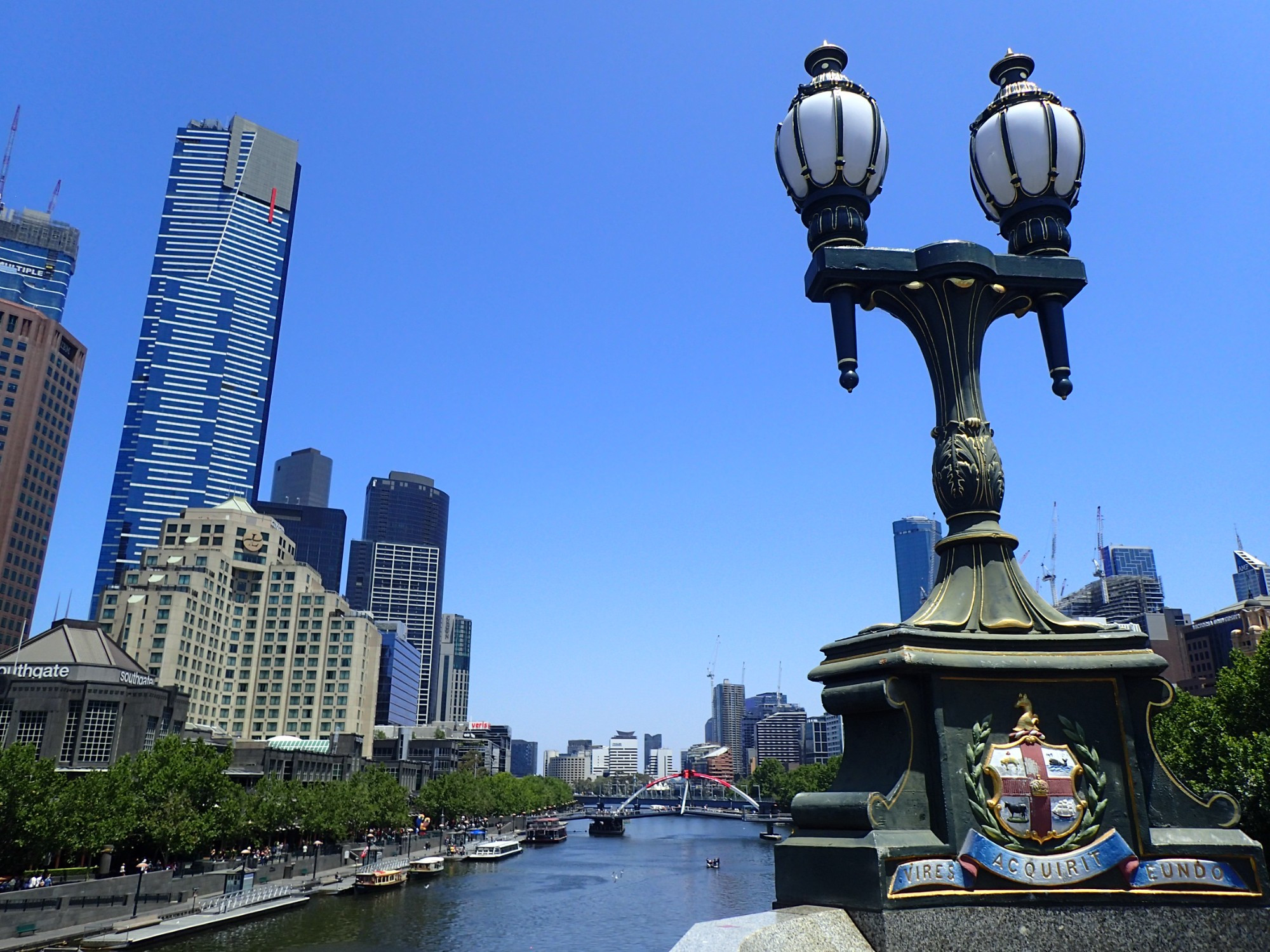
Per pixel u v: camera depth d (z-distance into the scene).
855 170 10.05
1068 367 10.04
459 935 75.38
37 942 56.69
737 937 6.54
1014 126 10.43
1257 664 44.41
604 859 160.12
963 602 8.91
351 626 185.00
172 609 155.12
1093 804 7.98
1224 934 7.72
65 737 93.88
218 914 71.00
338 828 108.75
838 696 8.70
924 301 9.86
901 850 7.45
